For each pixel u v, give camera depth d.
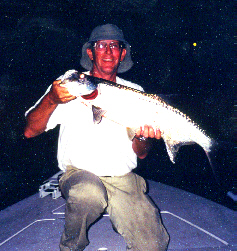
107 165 1.26
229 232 1.43
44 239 1.36
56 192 1.86
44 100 1.12
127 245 1.19
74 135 1.26
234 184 2.53
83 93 1.11
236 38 5.66
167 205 1.73
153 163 3.38
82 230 1.10
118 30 1.38
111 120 1.22
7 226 1.52
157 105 1.27
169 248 1.29
